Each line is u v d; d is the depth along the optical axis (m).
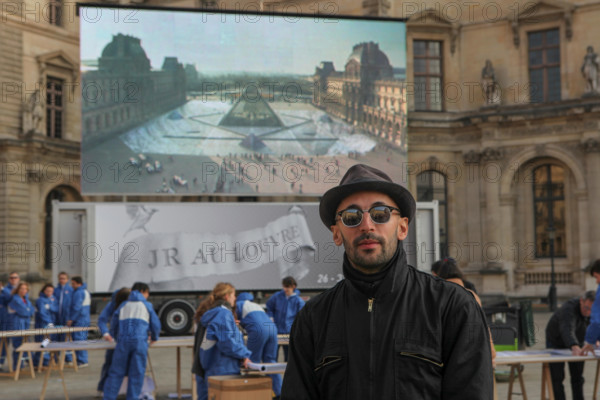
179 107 28.80
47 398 10.80
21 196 34.59
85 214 19.20
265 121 29.27
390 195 2.37
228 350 7.49
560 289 33.34
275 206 20.00
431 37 35.59
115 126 28.31
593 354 7.79
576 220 33.50
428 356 2.23
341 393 2.31
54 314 14.75
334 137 29.27
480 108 34.31
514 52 35.03
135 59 28.48
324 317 2.43
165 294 19.70
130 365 9.15
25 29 35.19
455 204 34.88
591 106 32.44
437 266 6.97
